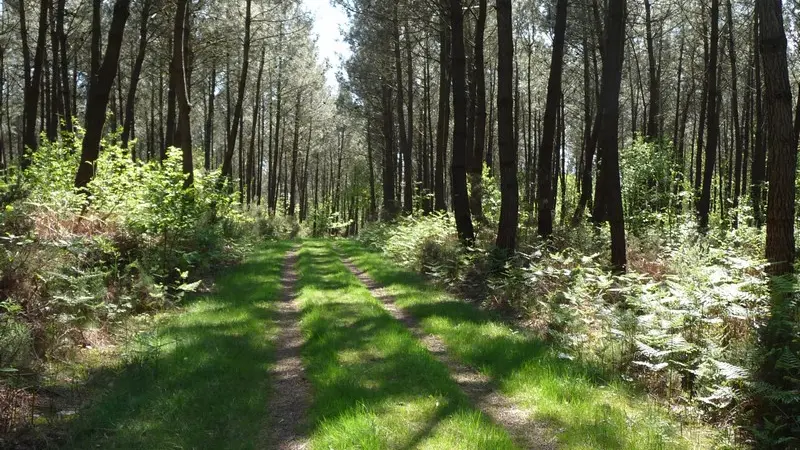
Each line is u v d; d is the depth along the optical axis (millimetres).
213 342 7164
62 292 6957
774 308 5520
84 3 24922
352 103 39531
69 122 22219
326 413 4930
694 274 6988
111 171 12969
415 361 6453
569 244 13570
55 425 4609
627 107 43812
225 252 15164
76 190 10539
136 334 6957
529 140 34375
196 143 52281
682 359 6008
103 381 5750
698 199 21703
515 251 12281
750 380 4902
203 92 37844
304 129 50031
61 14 21094
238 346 7117
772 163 6883
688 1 24234
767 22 6820
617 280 9602
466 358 6895
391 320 8602
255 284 12141
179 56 17438
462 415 4812
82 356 6410
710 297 6285
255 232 25812
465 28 24141
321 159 69875
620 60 10578
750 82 25609
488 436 4371
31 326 5922
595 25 21688
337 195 59312
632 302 7219
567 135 50469
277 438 4664
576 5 22594
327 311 9289
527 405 5340
